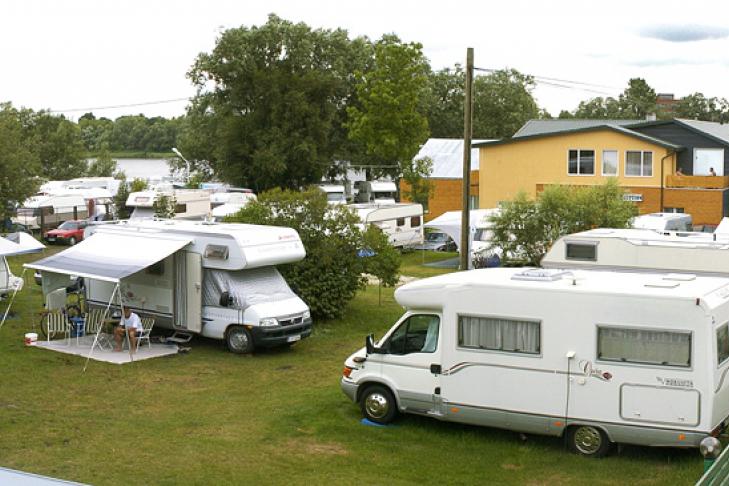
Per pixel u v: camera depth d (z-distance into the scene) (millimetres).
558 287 11867
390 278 22766
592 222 25469
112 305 20469
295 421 13633
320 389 15773
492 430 13156
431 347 13000
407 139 49062
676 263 16062
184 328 19312
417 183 48781
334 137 65500
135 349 18484
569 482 10969
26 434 12531
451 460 11844
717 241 16531
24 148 34094
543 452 12094
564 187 26625
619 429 11562
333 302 22312
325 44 64562
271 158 59125
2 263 22609
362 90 49656
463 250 24266
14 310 22828
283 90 60906
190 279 19141
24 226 42938
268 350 19172
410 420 13680
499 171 44281
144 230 20031
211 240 18875
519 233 25828
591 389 11695
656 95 112562
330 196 59688
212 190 57969
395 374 13234
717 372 11148
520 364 12148
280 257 19500
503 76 90000
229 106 62750
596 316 11609
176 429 13102
